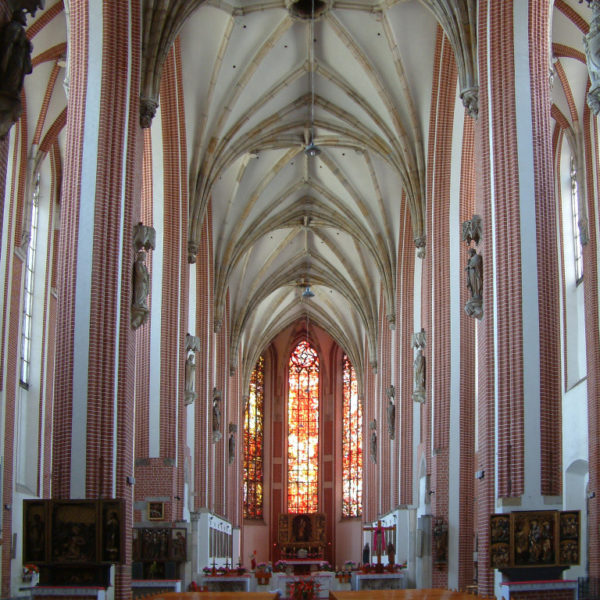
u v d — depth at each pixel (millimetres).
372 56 31359
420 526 29359
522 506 19000
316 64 33031
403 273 38938
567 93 26734
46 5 24141
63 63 26953
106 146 21203
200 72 30484
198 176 32281
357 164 38969
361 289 48969
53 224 31406
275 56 32125
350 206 41969
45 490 30406
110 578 19172
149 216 29969
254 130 35031
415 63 30609
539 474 19172
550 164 20859
